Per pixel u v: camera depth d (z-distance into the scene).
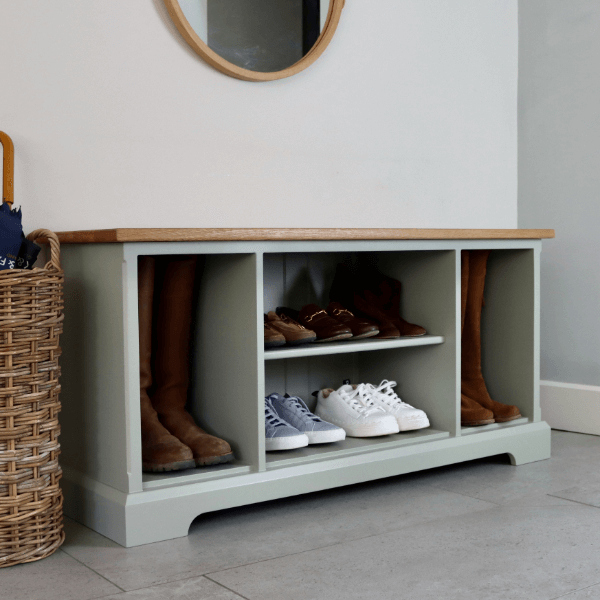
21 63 1.60
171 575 1.22
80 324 1.50
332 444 1.71
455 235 1.77
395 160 2.23
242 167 1.94
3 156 1.51
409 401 1.96
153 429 1.51
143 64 1.77
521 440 1.94
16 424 1.25
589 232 2.28
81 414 1.51
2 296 1.22
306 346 1.67
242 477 1.48
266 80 1.94
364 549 1.33
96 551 1.33
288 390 2.02
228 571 1.23
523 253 2.00
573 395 2.31
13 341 1.23
